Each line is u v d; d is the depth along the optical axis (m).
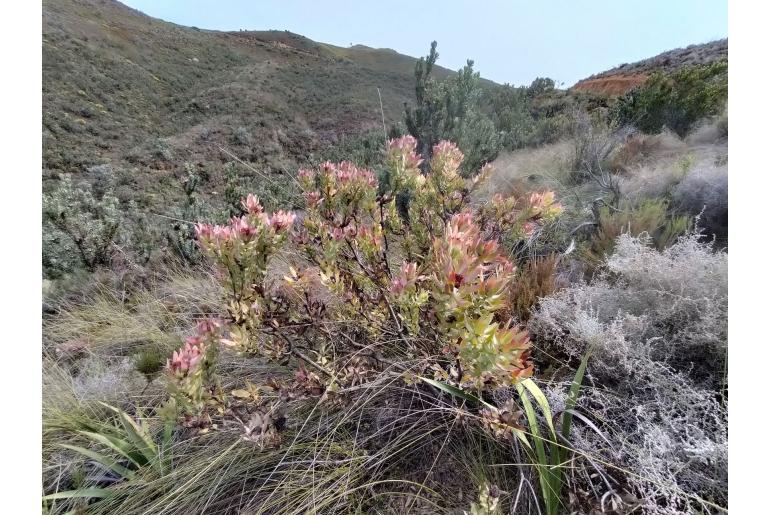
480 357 0.98
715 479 1.08
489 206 1.98
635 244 1.91
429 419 1.39
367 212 1.67
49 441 1.55
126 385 1.82
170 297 2.67
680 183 3.02
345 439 1.38
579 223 3.02
